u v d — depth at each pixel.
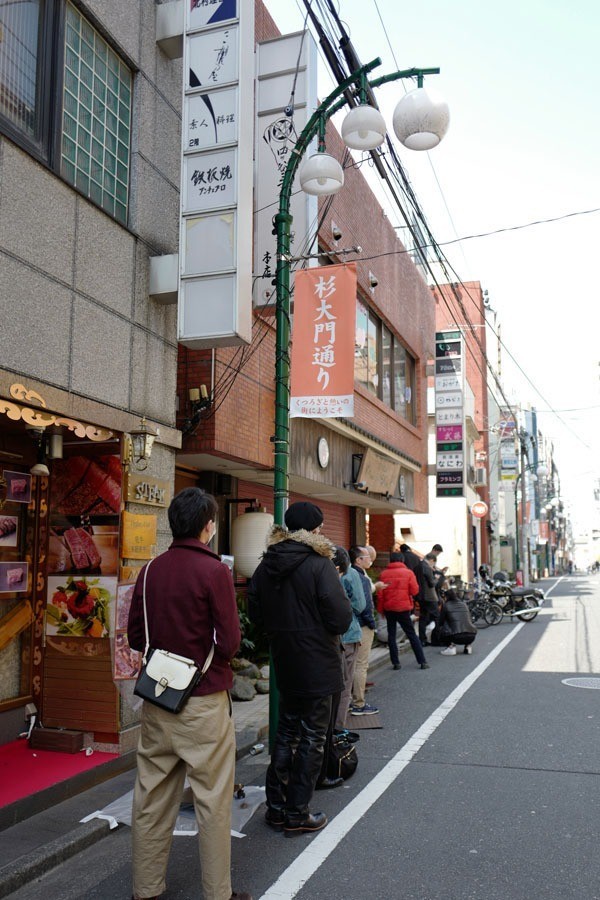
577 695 8.37
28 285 4.86
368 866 3.86
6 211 4.69
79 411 5.18
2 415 5.25
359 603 6.52
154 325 6.41
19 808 4.43
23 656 5.89
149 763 3.41
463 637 11.80
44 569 6.03
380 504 16.28
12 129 4.91
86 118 5.80
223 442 8.24
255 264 8.44
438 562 25.33
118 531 5.77
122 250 6.00
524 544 38.47
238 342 6.30
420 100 5.91
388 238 15.54
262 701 7.89
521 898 3.49
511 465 38.28
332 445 12.23
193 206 6.37
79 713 5.70
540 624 17.25
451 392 20.94
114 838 4.34
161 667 3.34
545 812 4.64
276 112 8.62
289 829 4.28
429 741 6.42
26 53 5.17
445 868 3.83
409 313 17.42
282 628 4.47
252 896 3.53
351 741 6.29
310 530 4.73
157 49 6.77
